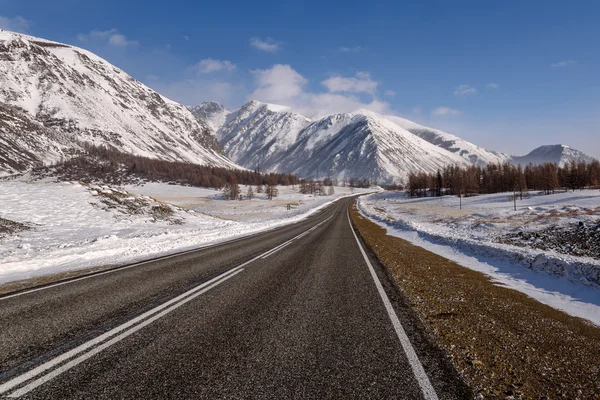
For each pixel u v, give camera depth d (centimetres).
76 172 17125
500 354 377
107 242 1449
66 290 634
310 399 267
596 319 550
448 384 298
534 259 973
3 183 2753
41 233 1708
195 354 348
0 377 293
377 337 404
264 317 475
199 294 605
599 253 1273
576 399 290
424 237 1897
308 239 1698
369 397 272
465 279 838
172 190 14212
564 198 5059
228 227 2406
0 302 550
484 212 4366
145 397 266
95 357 338
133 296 590
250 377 301
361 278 765
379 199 11750
